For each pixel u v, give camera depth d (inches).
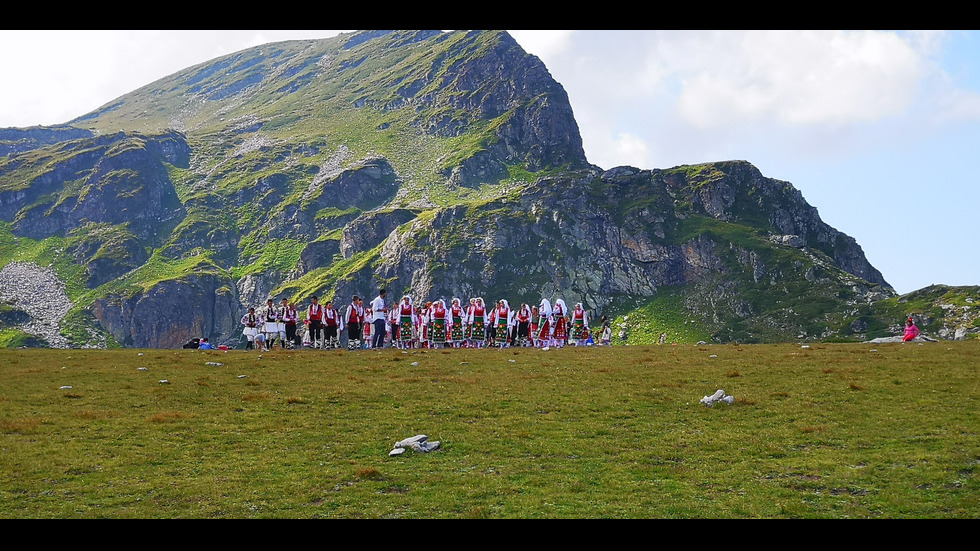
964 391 1338.6
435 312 2492.6
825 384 1451.8
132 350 2405.3
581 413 1263.5
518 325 2564.0
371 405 1343.5
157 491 895.1
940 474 904.3
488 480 922.7
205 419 1236.5
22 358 2103.8
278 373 1705.2
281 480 930.1
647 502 848.3
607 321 2947.8
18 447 1061.8
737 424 1174.3
